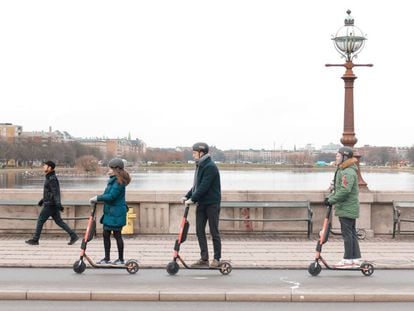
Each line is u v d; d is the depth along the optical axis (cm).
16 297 1006
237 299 1005
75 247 1471
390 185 10044
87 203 1673
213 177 1186
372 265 1185
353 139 1720
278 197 1700
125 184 1191
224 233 1703
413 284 1098
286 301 1005
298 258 1345
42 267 1241
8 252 1397
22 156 19750
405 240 1636
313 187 8944
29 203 1675
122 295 1003
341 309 952
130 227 1661
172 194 1686
